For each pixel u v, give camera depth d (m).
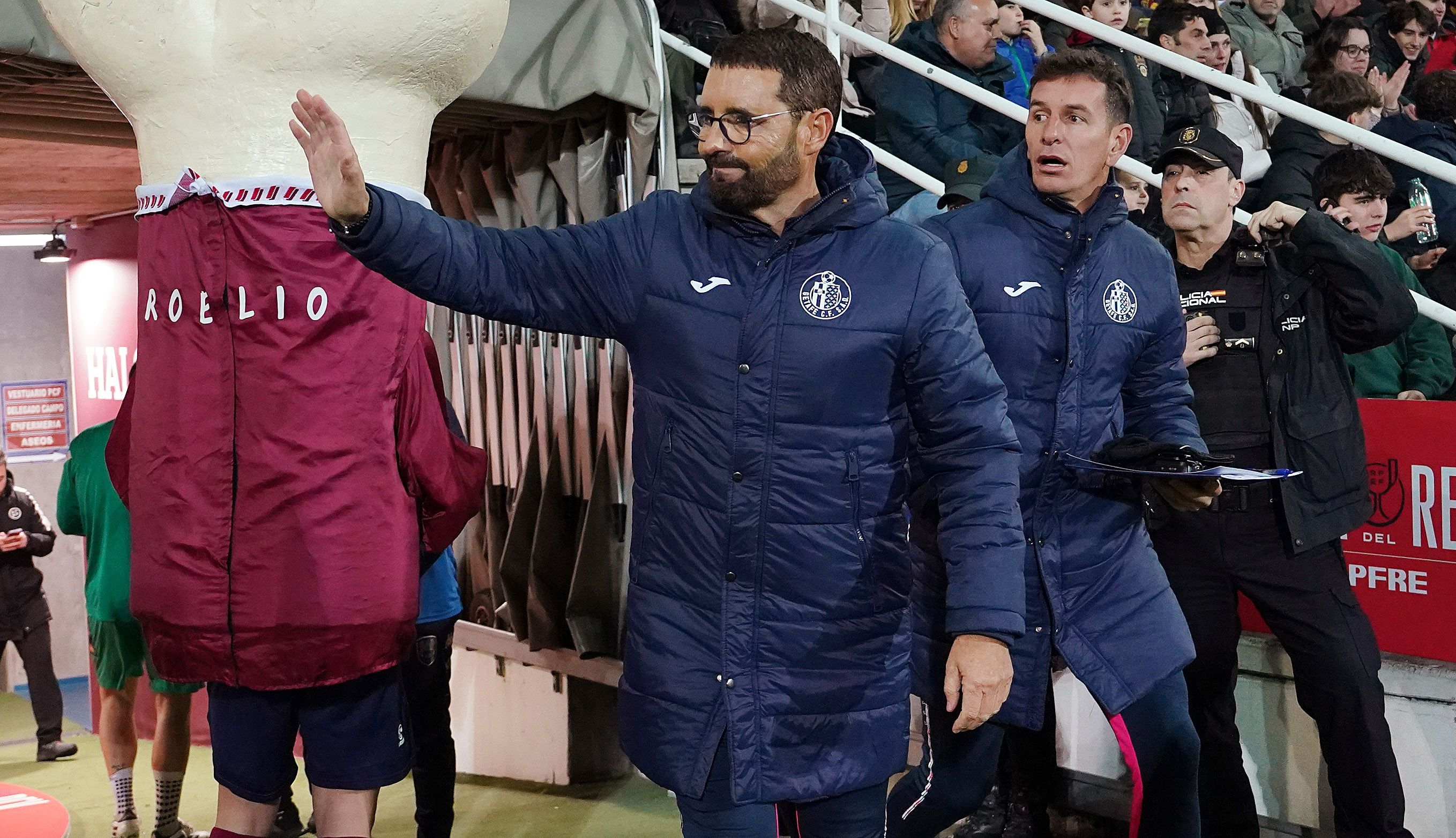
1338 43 4.98
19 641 5.32
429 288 1.78
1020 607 1.91
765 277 1.88
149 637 2.28
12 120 3.52
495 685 4.47
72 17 2.15
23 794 4.24
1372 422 2.96
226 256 2.19
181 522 2.21
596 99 3.91
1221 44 4.70
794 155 1.85
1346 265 2.71
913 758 3.72
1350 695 2.79
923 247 1.94
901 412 1.99
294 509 2.19
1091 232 2.36
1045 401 2.38
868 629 1.96
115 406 5.86
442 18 2.20
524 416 4.24
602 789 4.23
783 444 1.88
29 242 6.50
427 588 3.23
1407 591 2.93
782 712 1.92
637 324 1.95
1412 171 4.20
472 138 4.36
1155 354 2.52
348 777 2.36
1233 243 2.89
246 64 2.13
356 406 2.23
